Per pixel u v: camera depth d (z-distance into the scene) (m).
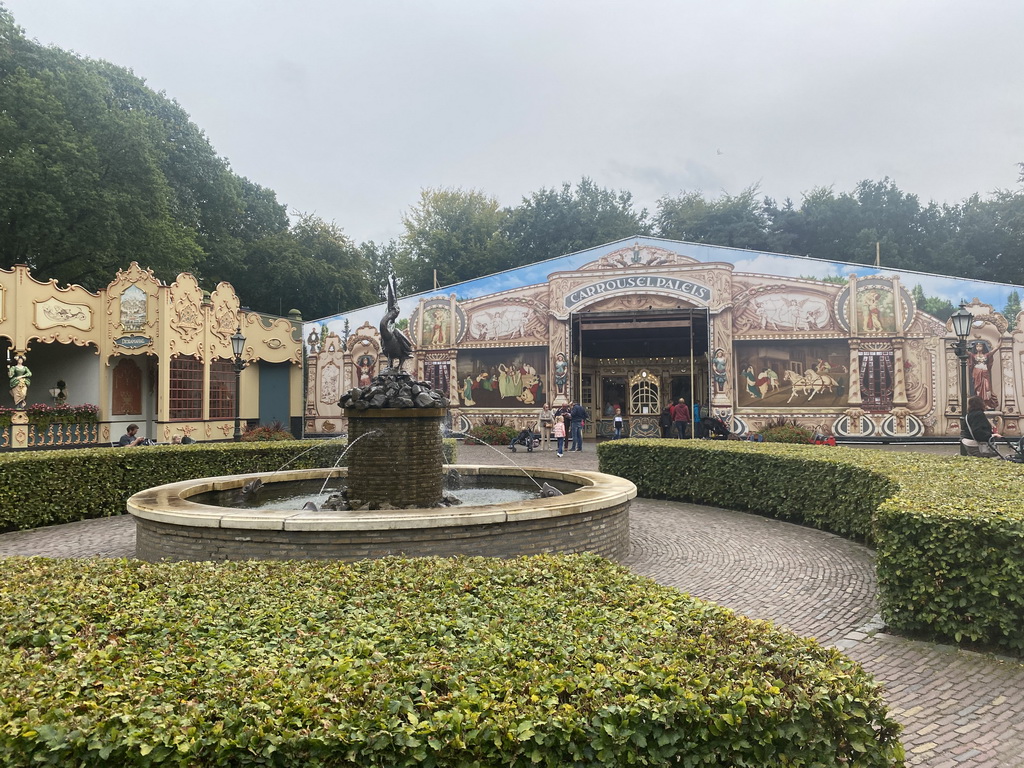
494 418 27.44
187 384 24.02
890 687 4.48
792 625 5.73
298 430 29.72
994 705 4.20
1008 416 22.61
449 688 2.55
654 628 3.12
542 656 2.86
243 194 41.31
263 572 4.40
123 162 27.56
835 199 44.69
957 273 40.12
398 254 53.22
